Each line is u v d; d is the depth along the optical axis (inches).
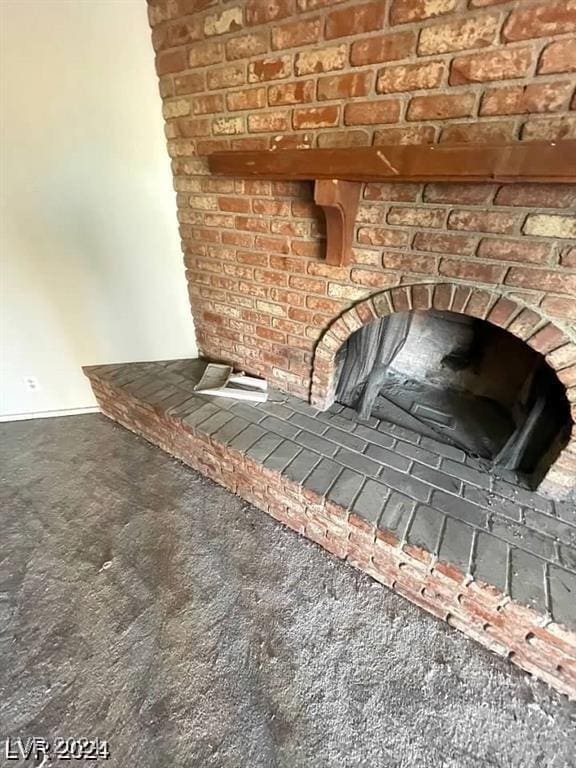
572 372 39.3
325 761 35.1
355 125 39.8
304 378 63.2
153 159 59.8
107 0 48.1
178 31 47.8
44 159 57.2
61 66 51.6
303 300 55.9
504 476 50.6
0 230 61.7
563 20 27.8
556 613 35.7
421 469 51.6
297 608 47.2
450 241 40.1
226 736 36.7
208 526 57.7
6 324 70.0
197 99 51.2
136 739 36.5
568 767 34.8
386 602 48.0
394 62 35.2
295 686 40.2
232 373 72.0
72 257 66.0
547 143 28.4
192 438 62.1
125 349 76.5
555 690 40.0
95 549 54.3
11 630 45.1
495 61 31.2
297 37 39.2
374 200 42.5
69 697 39.4
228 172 47.4
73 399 81.4
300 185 47.6
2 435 76.5
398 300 46.5
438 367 68.1
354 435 57.9
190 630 44.9
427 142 36.7
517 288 38.5
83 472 67.5
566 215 33.7
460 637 44.5
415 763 35.0
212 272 65.5
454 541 42.2
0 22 47.7
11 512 60.1
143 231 65.2
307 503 50.5
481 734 36.9
